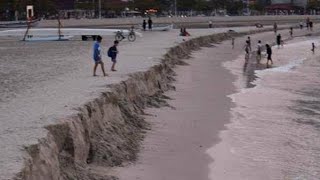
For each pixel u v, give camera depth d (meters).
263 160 17.34
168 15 153.75
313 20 164.88
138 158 16.84
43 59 36.41
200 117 24.03
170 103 27.39
